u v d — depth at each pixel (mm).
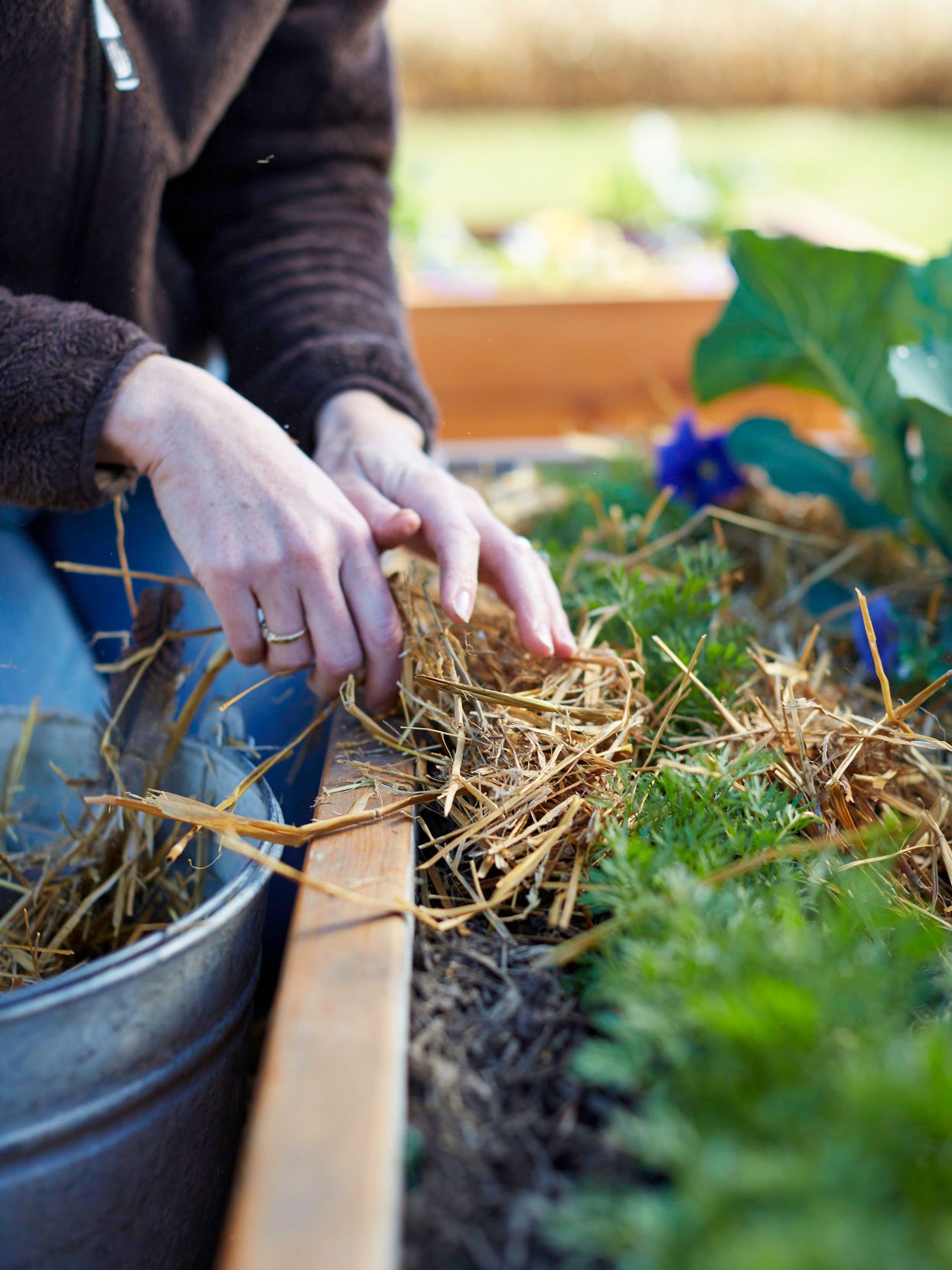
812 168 6078
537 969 612
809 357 1423
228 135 1189
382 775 802
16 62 929
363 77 1239
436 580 1125
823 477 1418
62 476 856
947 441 1190
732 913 563
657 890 611
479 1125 499
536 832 728
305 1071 485
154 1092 622
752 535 1479
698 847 649
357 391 1098
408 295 2381
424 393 1154
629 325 2316
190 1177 686
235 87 1103
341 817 729
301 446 1110
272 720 1064
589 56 9328
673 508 1500
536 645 878
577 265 2971
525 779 756
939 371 1165
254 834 718
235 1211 430
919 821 763
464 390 2332
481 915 676
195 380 864
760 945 515
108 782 917
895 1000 524
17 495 885
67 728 994
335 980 550
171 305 1260
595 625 1007
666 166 4031
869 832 683
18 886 923
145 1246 659
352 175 1257
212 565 815
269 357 1142
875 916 602
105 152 1028
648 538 1415
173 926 610
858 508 1404
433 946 642
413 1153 479
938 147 7562
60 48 942
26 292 1106
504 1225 446
